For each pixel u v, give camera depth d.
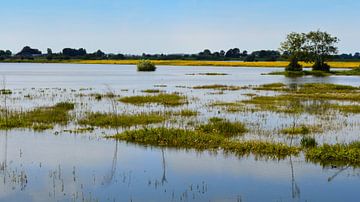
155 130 20.86
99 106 33.97
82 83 65.38
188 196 12.55
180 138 19.72
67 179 14.17
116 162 16.42
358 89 52.09
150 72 112.62
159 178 14.34
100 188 13.27
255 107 33.47
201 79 78.50
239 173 14.94
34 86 57.72
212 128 22.69
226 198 12.38
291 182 13.91
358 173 14.92
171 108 32.72
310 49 105.56
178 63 184.88
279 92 48.62
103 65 186.25
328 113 30.23
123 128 23.81
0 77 82.00
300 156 17.41
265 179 14.24
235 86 58.16
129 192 12.88
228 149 18.53
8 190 12.98
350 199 12.29
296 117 28.23
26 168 15.46
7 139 20.61
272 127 24.14
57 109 30.59
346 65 143.50
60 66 167.62
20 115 27.19
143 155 17.56
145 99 38.44
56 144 19.56
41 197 12.39
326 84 57.88
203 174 14.82
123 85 61.12
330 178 14.34
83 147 18.98
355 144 18.00
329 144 19.11
